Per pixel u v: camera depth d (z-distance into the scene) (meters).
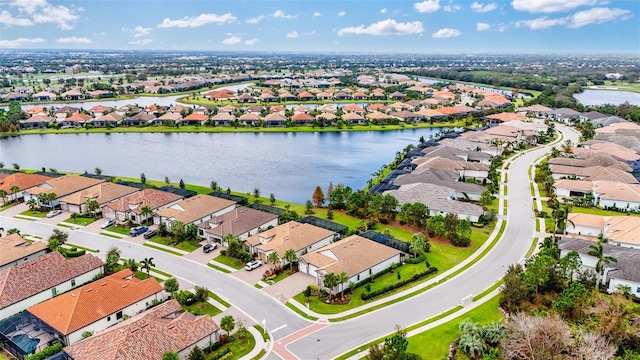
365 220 115.31
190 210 112.50
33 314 70.50
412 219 109.88
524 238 103.69
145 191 121.50
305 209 124.06
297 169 171.25
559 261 83.69
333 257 86.62
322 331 69.62
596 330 64.25
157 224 113.38
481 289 81.50
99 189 127.62
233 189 146.38
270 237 97.44
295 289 82.31
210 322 67.19
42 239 104.56
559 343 59.88
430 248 98.81
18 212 123.81
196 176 162.25
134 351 58.47
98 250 98.62
